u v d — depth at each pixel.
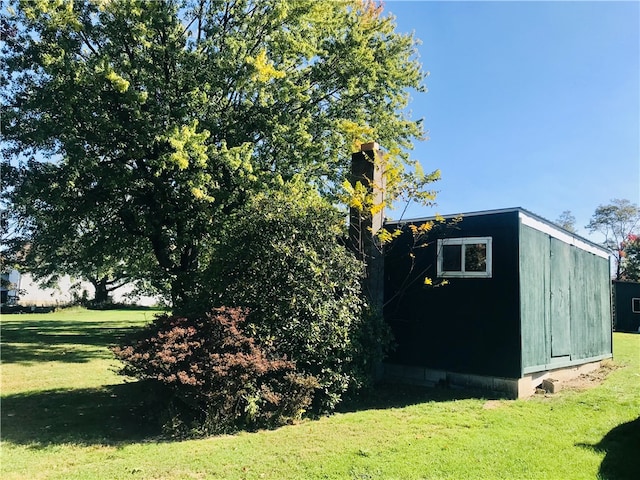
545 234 10.17
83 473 4.56
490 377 8.88
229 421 6.18
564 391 9.29
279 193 8.83
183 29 14.54
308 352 7.38
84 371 10.69
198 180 12.98
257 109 15.05
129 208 15.02
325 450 5.37
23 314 33.03
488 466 4.89
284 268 7.46
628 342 20.95
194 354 6.25
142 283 25.16
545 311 9.84
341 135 16.17
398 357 10.20
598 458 5.21
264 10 15.12
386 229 10.63
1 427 6.23
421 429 6.32
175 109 13.66
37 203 14.50
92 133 13.65
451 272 9.61
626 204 53.81
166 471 4.65
